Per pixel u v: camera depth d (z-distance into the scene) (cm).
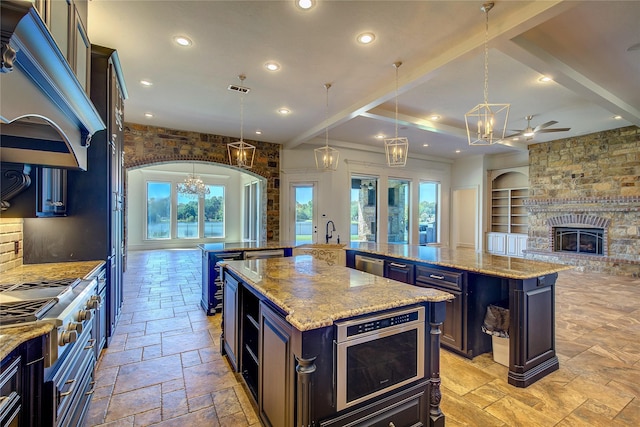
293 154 725
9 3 93
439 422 168
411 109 483
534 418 192
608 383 233
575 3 215
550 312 250
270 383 171
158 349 285
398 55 304
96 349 235
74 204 265
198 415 195
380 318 150
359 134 651
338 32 265
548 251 712
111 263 290
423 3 229
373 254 367
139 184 1026
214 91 396
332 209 725
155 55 304
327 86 378
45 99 138
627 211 594
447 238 929
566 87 362
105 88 278
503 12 239
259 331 189
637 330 336
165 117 514
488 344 284
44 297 152
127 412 196
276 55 304
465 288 268
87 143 204
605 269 620
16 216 210
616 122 555
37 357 117
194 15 243
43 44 117
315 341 135
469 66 336
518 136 500
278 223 713
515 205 832
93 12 238
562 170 693
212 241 1149
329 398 139
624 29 270
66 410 140
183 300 443
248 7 233
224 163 643
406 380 159
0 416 98
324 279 203
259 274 219
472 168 887
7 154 190
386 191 812
